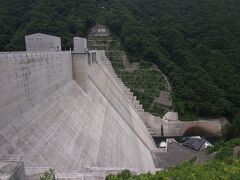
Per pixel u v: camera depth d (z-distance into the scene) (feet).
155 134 238.68
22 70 71.87
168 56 304.71
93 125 109.81
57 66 105.91
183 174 75.31
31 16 308.60
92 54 197.26
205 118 248.93
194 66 281.54
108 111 144.97
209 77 273.75
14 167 41.32
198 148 187.42
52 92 99.45
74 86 127.75
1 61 60.34
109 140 111.96
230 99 258.57
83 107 116.37
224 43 315.78
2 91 61.05
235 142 127.65
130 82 276.00
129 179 64.59
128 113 189.26
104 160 92.07
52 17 317.42
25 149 63.87
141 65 290.76
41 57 87.04
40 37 157.48
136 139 155.53
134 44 303.48
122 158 106.93
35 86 81.66
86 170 72.74
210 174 77.00
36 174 53.21
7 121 63.67
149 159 150.30
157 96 262.67
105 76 213.25
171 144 189.47
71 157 77.20
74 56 131.44
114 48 310.24
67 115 96.99
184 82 270.67
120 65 293.23
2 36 276.21
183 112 248.73
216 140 234.79
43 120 80.07
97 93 153.07
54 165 67.72
